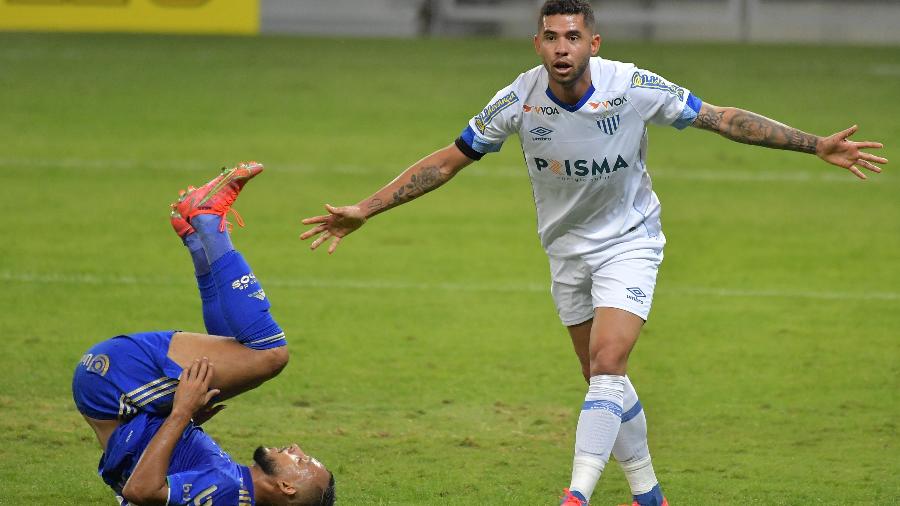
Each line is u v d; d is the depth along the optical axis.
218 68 65.12
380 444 21.19
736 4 79.19
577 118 17.02
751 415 22.98
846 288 32.59
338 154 47.84
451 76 64.19
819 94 60.69
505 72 65.44
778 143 17.50
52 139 49.22
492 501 18.56
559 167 17.41
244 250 35.31
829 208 41.56
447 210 40.72
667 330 28.70
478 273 33.69
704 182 44.88
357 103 57.31
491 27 80.50
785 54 73.25
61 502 18.09
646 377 25.31
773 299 31.48
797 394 24.22
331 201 41.16
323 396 23.80
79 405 16.11
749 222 39.62
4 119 52.56
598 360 17.00
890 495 18.88
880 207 41.81
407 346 27.22
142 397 15.85
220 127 52.03
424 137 50.97
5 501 18.06
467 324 29.05
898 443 21.44
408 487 19.12
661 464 20.39
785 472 19.97
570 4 16.59
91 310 29.34
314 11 79.38
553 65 16.61
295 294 31.25
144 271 32.97
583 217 17.80
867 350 27.23
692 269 34.31
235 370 16.19
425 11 80.06
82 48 70.31
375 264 34.34
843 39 79.62
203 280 16.78
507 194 43.06
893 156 48.81
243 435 21.48
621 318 17.22
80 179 43.31
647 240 17.91
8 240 35.69
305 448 20.92
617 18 78.94
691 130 53.44
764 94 60.25
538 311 30.25
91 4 77.06
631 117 17.17
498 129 17.58
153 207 39.94
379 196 18.11
